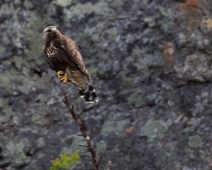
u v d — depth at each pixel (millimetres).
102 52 12781
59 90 12852
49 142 12594
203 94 12383
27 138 12625
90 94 10633
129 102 12617
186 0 12852
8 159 12516
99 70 12758
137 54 12703
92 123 12555
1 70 12844
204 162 11945
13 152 12539
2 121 12672
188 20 12758
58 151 12500
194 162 11992
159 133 12336
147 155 12219
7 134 12633
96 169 8656
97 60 12781
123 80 12648
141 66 12648
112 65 12719
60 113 12758
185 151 12109
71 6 13125
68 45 10508
